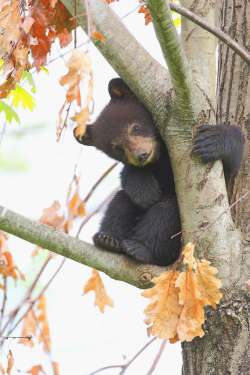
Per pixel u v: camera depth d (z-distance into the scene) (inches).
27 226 297.3
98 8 291.1
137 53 292.7
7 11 295.4
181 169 286.7
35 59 326.6
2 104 376.8
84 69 205.3
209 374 277.9
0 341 320.8
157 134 403.2
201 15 304.0
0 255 357.1
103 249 312.0
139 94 295.3
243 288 277.3
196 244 281.9
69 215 397.7
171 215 362.0
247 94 332.5
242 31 342.3
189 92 266.8
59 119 262.1
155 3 221.8
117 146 410.9
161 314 254.8
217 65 367.2
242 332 274.7
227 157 298.8
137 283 301.7
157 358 353.1
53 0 283.4
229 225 285.4
